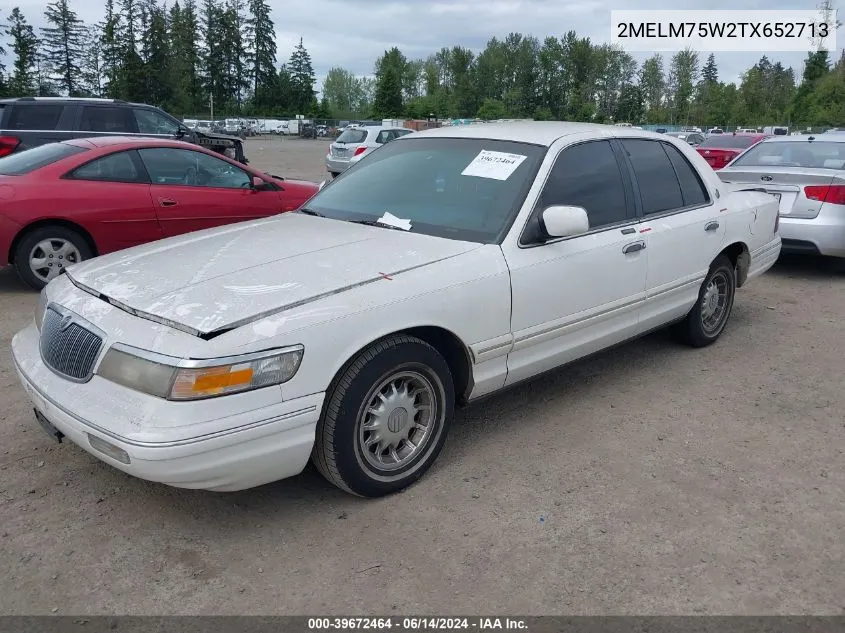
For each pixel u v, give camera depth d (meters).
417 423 3.50
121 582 2.79
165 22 93.44
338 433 3.11
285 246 3.60
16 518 3.18
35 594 2.71
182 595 2.73
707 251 5.09
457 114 101.50
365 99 132.88
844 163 8.14
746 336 5.97
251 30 107.75
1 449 3.79
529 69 96.25
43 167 6.80
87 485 3.47
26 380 3.23
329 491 3.46
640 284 4.51
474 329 3.54
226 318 2.82
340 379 3.10
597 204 4.29
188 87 98.94
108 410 2.78
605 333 4.38
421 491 3.47
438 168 4.28
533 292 3.78
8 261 6.66
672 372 5.10
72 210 6.72
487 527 3.18
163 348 2.73
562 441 4.02
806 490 3.53
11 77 87.31
